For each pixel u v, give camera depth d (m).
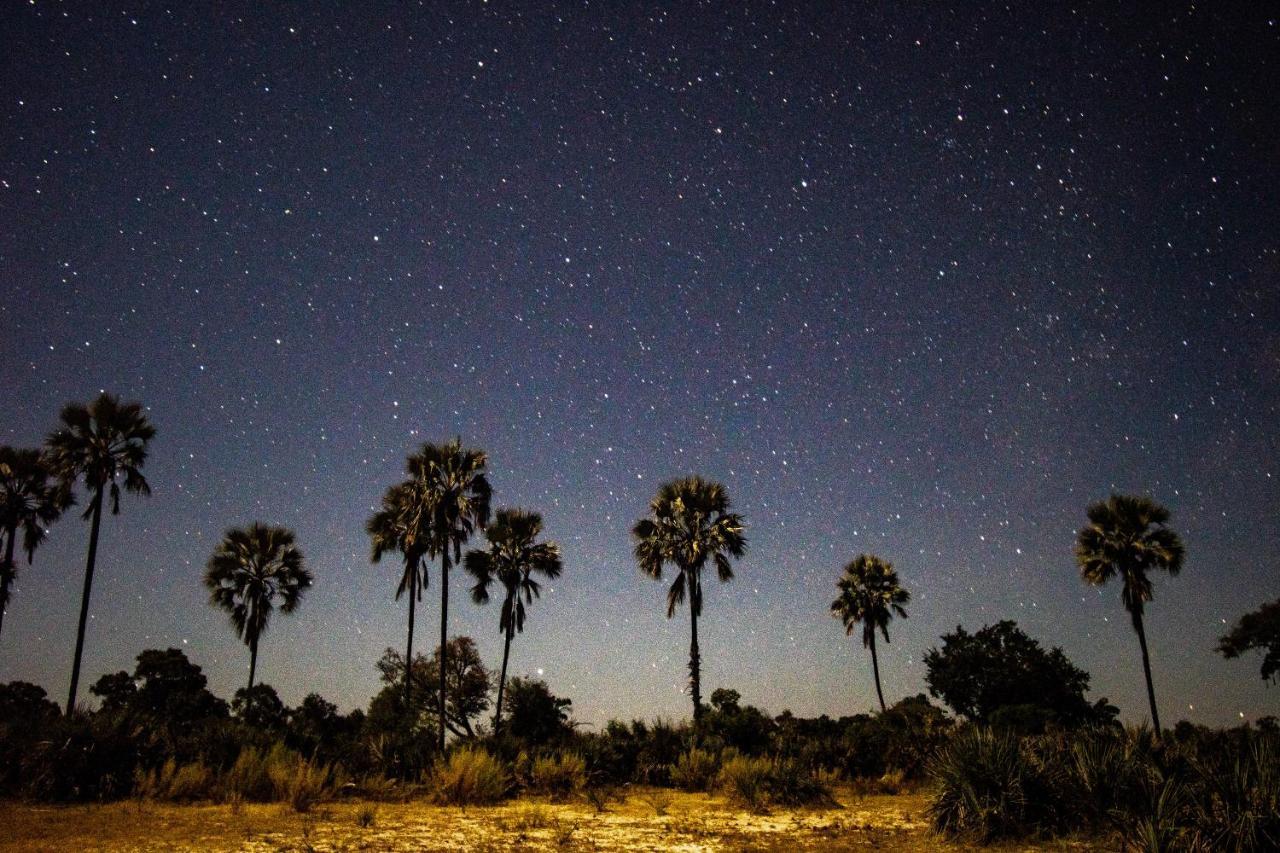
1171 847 8.93
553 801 18.02
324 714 39.91
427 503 33.72
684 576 35.06
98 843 10.61
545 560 37.66
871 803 17.62
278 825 12.64
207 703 43.66
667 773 22.47
